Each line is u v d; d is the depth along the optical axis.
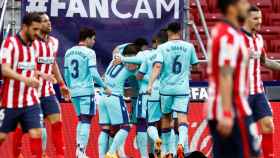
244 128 19.70
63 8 36.34
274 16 50.91
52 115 29.56
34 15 26.42
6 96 26.31
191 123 35.09
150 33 36.72
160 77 33.47
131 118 35.66
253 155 20.05
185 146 33.22
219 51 19.36
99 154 34.53
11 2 35.88
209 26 48.81
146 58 34.09
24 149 33.97
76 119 35.25
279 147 35.03
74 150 35.25
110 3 36.62
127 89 35.69
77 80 34.59
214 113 19.73
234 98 19.70
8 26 35.34
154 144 34.56
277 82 35.28
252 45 27.48
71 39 36.44
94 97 34.78
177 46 33.06
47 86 29.55
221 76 19.20
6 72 25.06
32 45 26.70
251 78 27.45
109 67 34.28
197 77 44.28
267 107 27.56
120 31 36.69
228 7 19.61
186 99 33.22
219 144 19.94
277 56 47.72
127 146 35.44
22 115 26.52
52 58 29.88
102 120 34.41
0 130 26.55
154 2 36.62
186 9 36.75
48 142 34.41
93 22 36.59
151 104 34.19
